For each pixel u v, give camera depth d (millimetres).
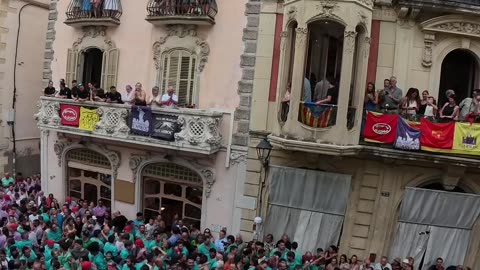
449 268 13922
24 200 17703
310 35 14117
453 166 13648
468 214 13922
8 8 21344
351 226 14648
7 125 21875
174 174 16875
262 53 15125
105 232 14398
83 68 18844
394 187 14344
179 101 16719
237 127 15594
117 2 17562
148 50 17172
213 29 16062
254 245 14078
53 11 19359
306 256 13688
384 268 13609
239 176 15625
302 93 13703
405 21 14227
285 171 14656
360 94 13758
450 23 14047
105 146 17672
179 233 14922
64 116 17719
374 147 13750
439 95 14734
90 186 18734
